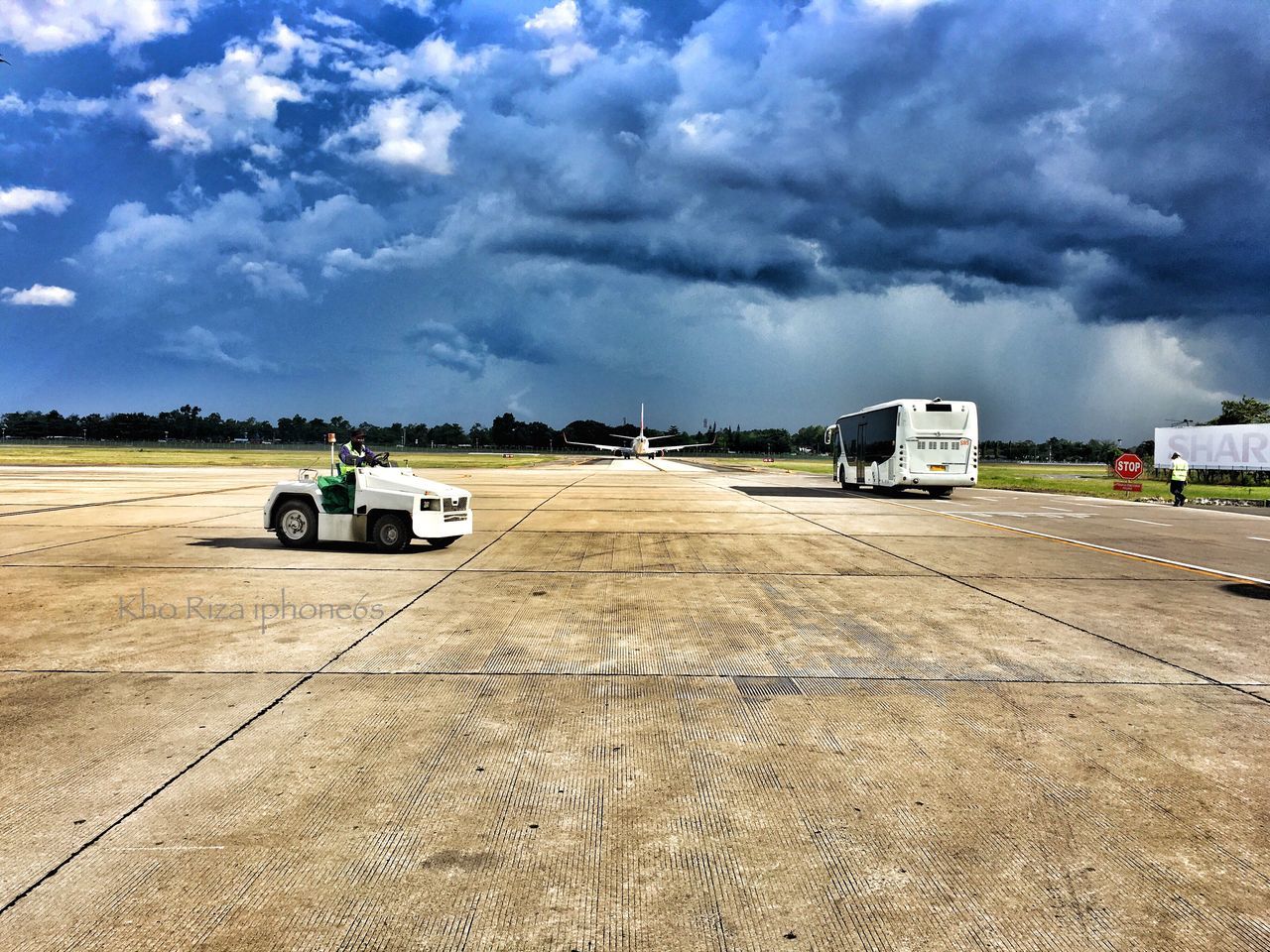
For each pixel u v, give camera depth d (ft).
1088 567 37.68
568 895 9.48
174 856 10.29
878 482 90.53
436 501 39.96
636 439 414.62
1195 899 9.59
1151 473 161.99
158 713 15.80
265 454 314.76
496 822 11.31
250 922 8.87
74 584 30.35
